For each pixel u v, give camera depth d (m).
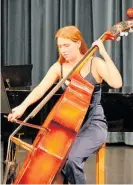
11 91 4.97
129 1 7.82
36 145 3.26
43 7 8.41
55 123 3.26
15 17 8.51
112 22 7.95
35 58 8.41
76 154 3.31
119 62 8.02
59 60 3.70
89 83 3.38
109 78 3.47
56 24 8.38
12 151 4.16
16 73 6.50
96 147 3.43
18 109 3.66
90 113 3.52
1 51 8.55
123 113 5.08
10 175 3.67
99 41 3.47
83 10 8.23
